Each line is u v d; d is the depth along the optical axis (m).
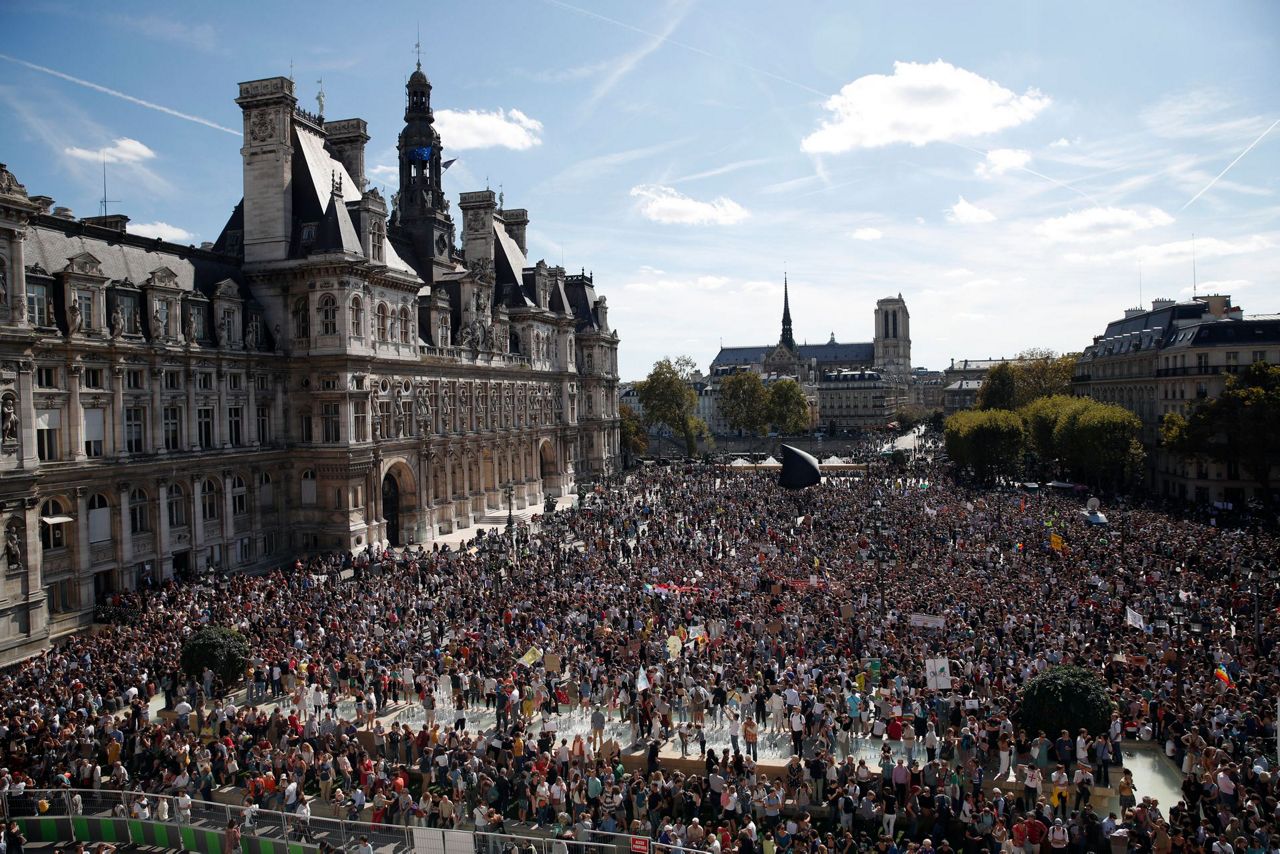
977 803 33.09
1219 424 106.25
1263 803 29.53
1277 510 106.50
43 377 60.47
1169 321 142.25
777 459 186.50
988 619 53.59
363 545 85.62
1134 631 50.72
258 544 80.50
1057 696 37.12
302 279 84.06
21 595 55.34
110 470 64.50
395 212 117.12
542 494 135.88
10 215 54.22
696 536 91.06
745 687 44.00
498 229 136.75
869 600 59.25
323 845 30.03
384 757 41.47
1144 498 119.44
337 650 49.59
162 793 35.84
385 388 91.62
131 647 50.16
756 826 33.50
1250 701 37.84
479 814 32.75
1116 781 36.03
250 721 41.62
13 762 36.59
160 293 70.31
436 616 57.34
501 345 122.19
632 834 30.91
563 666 48.94
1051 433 143.75
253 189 86.00
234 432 78.69
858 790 34.41
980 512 100.94
